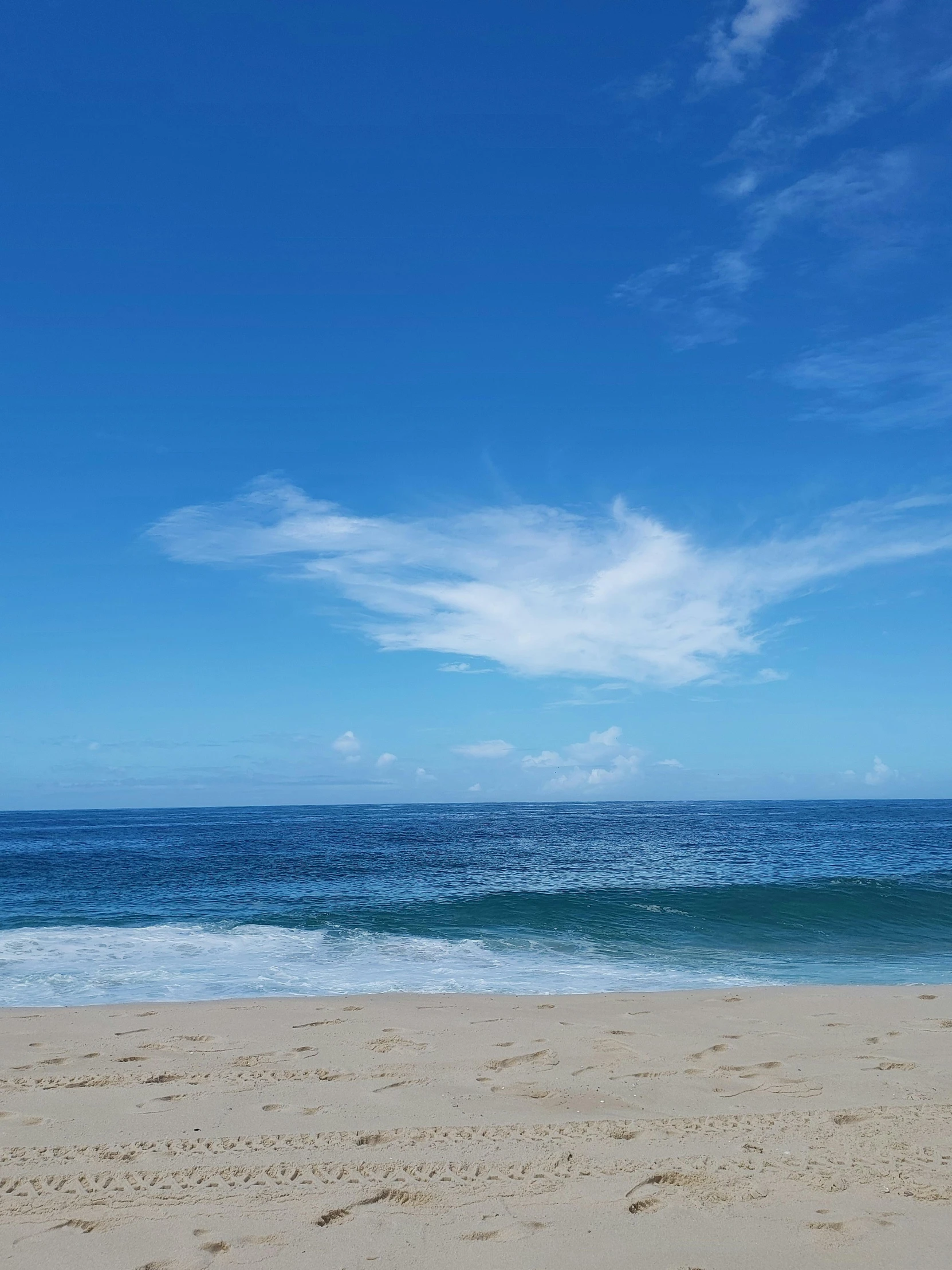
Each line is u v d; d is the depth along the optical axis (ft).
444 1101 19.17
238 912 61.41
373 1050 23.80
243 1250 12.39
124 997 34.55
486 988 36.55
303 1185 14.53
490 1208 13.71
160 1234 12.85
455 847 134.21
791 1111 18.30
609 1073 21.45
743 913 58.49
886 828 202.59
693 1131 17.01
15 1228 13.07
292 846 136.87
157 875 90.33
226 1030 26.35
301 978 38.32
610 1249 12.40
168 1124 17.63
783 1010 29.27
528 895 66.28
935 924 55.67
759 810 418.72
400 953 44.78
